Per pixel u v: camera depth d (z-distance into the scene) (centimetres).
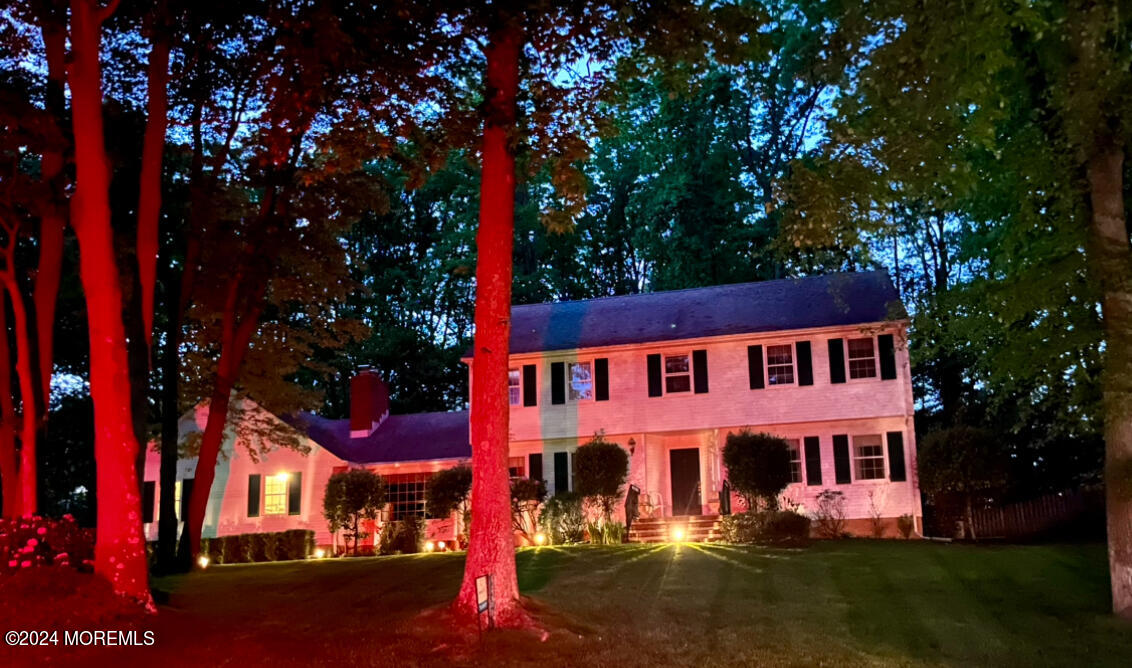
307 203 2455
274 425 3059
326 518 2948
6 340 1939
